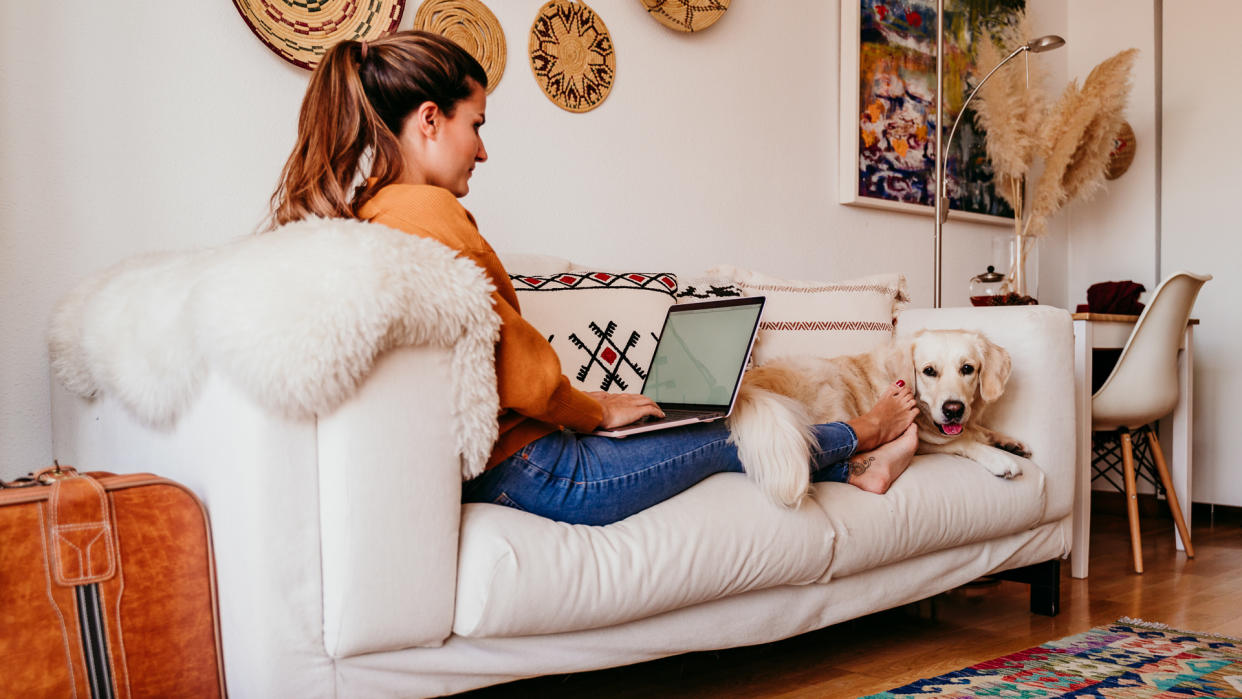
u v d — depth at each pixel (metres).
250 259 1.00
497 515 1.16
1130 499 2.51
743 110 2.81
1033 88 3.40
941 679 1.50
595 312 1.82
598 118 2.46
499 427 1.18
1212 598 2.14
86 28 1.71
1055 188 3.32
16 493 0.95
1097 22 3.85
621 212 2.51
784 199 2.93
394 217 1.14
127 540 1.00
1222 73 3.46
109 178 1.75
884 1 3.18
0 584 0.92
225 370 0.97
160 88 1.80
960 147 3.50
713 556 1.28
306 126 1.23
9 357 1.65
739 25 2.80
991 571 1.83
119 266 1.46
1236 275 3.42
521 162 2.30
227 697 1.06
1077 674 1.52
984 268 3.66
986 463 1.82
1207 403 3.48
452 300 1.05
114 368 1.20
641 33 2.55
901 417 1.69
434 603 1.06
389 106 1.24
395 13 2.06
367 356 0.98
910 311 2.24
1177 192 3.59
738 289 2.17
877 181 3.16
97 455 1.46
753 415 1.41
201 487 1.08
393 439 1.03
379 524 1.02
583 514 1.26
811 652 1.71
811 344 2.16
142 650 1.00
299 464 1.00
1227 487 3.41
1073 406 1.99
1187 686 1.44
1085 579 2.36
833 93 3.09
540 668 1.17
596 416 1.27
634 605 1.20
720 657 1.68
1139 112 3.70
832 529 1.45
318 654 1.01
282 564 0.99
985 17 3.58
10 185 1.64
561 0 2.37
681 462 1.34
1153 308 2.53
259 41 1.92
